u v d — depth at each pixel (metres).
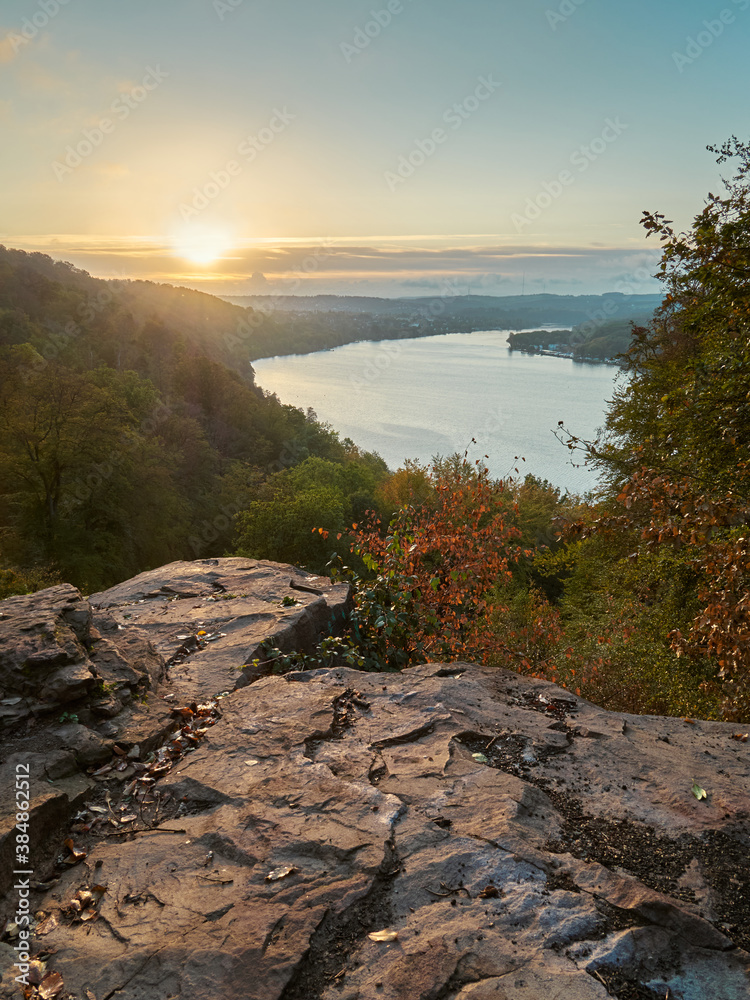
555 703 4.65
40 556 32.34
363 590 7.81
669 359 14.99
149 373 100.56
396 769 3.70
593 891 2.70
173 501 46.06
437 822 3.19
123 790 3.63
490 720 4.30
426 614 7.98
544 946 2.43
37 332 88.75
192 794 3.56
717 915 2.62
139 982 2.32
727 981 2.29
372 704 4.57
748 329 8.11
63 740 3.84
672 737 4.15
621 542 14.16
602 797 3.45
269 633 5.96
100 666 4.69
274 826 3.20
